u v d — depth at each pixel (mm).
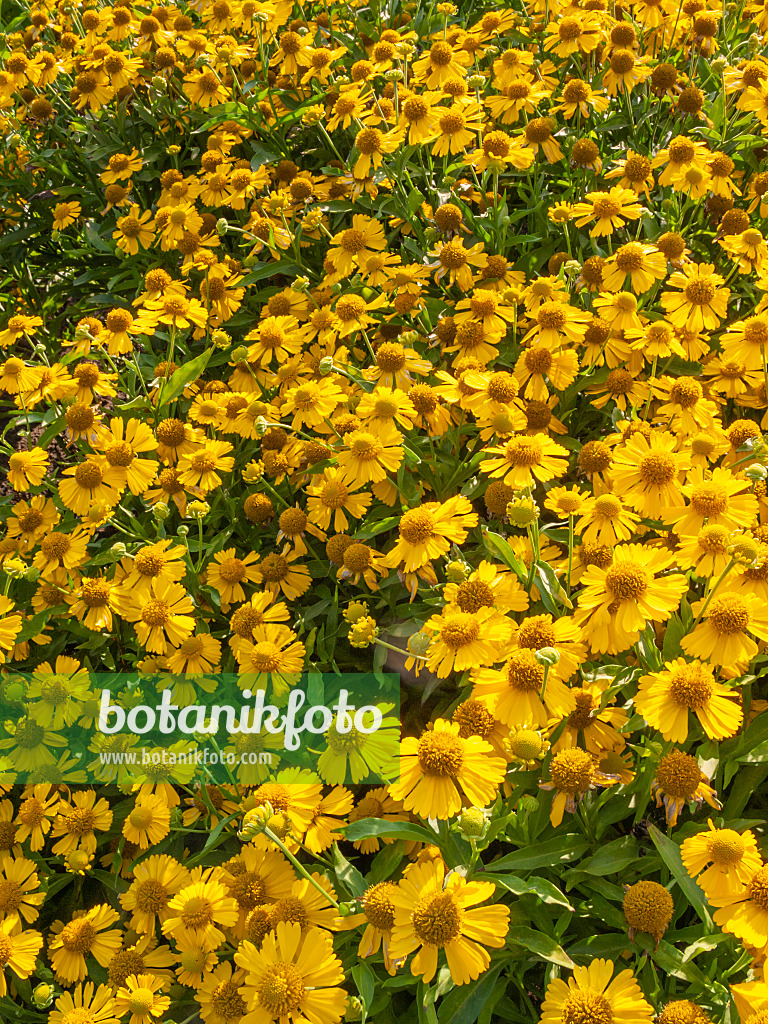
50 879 605
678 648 515
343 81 874
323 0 1004
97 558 658
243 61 947
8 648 621
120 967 541
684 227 774
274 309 772
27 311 1050
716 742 498
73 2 1054
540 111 838
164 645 622
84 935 557
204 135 952
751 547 497
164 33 972
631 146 815
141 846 581
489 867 480
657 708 481
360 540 648
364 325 715
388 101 840
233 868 539
